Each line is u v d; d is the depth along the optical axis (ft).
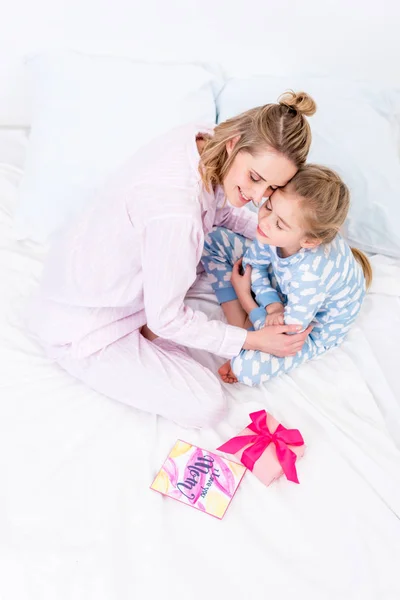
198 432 3.86
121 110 4.84
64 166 4.79
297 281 3.84
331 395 3.99
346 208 3.65
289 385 4.06
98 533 3.18
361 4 5.03
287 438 3.57
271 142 3.06
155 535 3.17
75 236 3.78
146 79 4.96
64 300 3.83
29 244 4.93
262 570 3.05
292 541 3.19
